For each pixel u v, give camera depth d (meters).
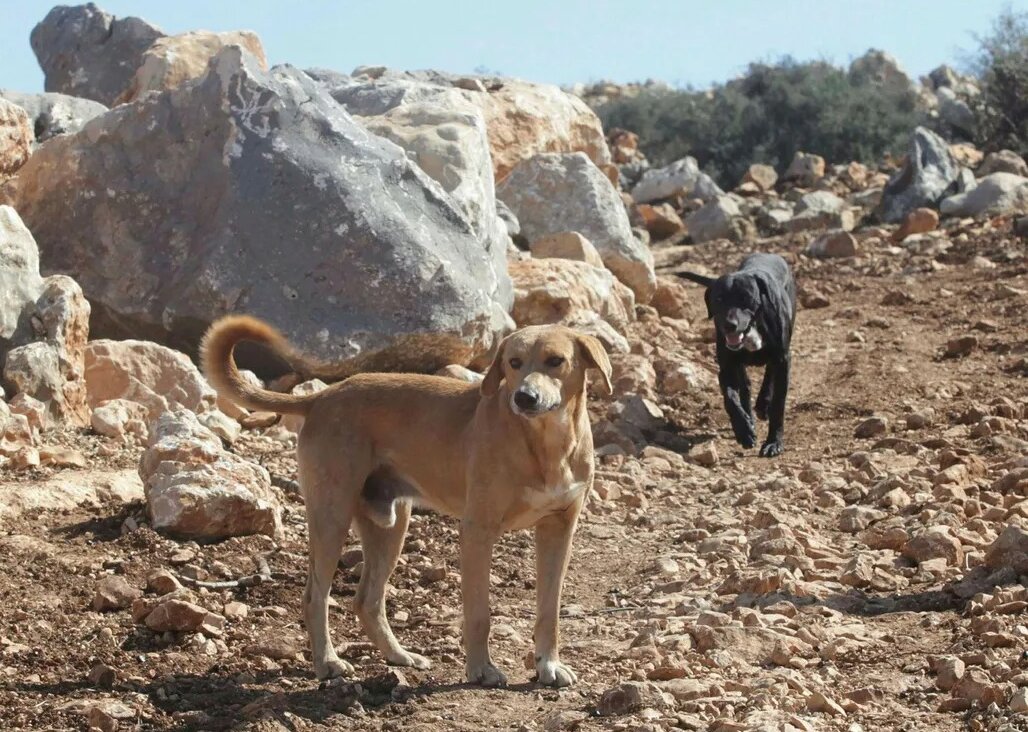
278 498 9.12
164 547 7.87
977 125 33.34
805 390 13.73
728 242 24.52
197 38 17.20
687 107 35.56
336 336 11.45
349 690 5.90
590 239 17.03
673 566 8.34
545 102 20.61
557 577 6.17
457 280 11.91
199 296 11.52
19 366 9.80
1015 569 7.58
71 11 20.39
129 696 5.78
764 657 6.50
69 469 9.12
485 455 5.93
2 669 6.14
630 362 13.58
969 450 10.84
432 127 14.07
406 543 8.57
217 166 12.00
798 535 8.71
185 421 8.69
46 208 12.26
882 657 6.43
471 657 6.12
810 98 34.28
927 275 19.58
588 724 5.57
